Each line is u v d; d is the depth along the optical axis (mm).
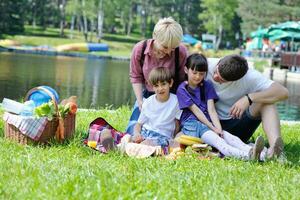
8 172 3422
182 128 4820
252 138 5535
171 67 4973
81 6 56719
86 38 56750
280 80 23672
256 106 4812
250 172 3893
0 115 6004
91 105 10883
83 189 3049
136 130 4824
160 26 4785
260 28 44719
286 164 4277
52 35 57562
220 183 3506
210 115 4770
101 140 4434
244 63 4699
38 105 4859
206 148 4461
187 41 51625
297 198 3234
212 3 60719
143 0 69312
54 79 17938
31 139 4543
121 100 12984
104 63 31750
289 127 6871
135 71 5133
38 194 2943
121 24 70688
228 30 66875
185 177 3553
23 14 55281
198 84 4828
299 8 48344
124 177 3428
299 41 33375
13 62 25734
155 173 3613
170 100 4828
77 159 3975
